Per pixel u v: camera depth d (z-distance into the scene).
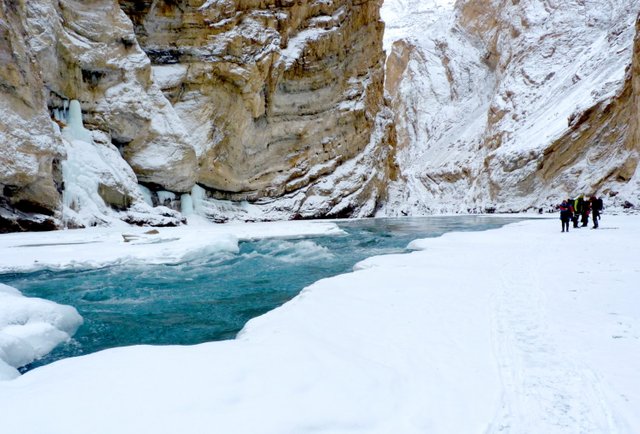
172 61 26.77
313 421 2.74
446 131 89.44
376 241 17.64
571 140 41.62
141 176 24.09
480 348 4.21
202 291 9.04
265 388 3.14
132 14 25.66
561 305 5.66
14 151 15.69
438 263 9.52
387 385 3.33
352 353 4.08
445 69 100.81
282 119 32.53
